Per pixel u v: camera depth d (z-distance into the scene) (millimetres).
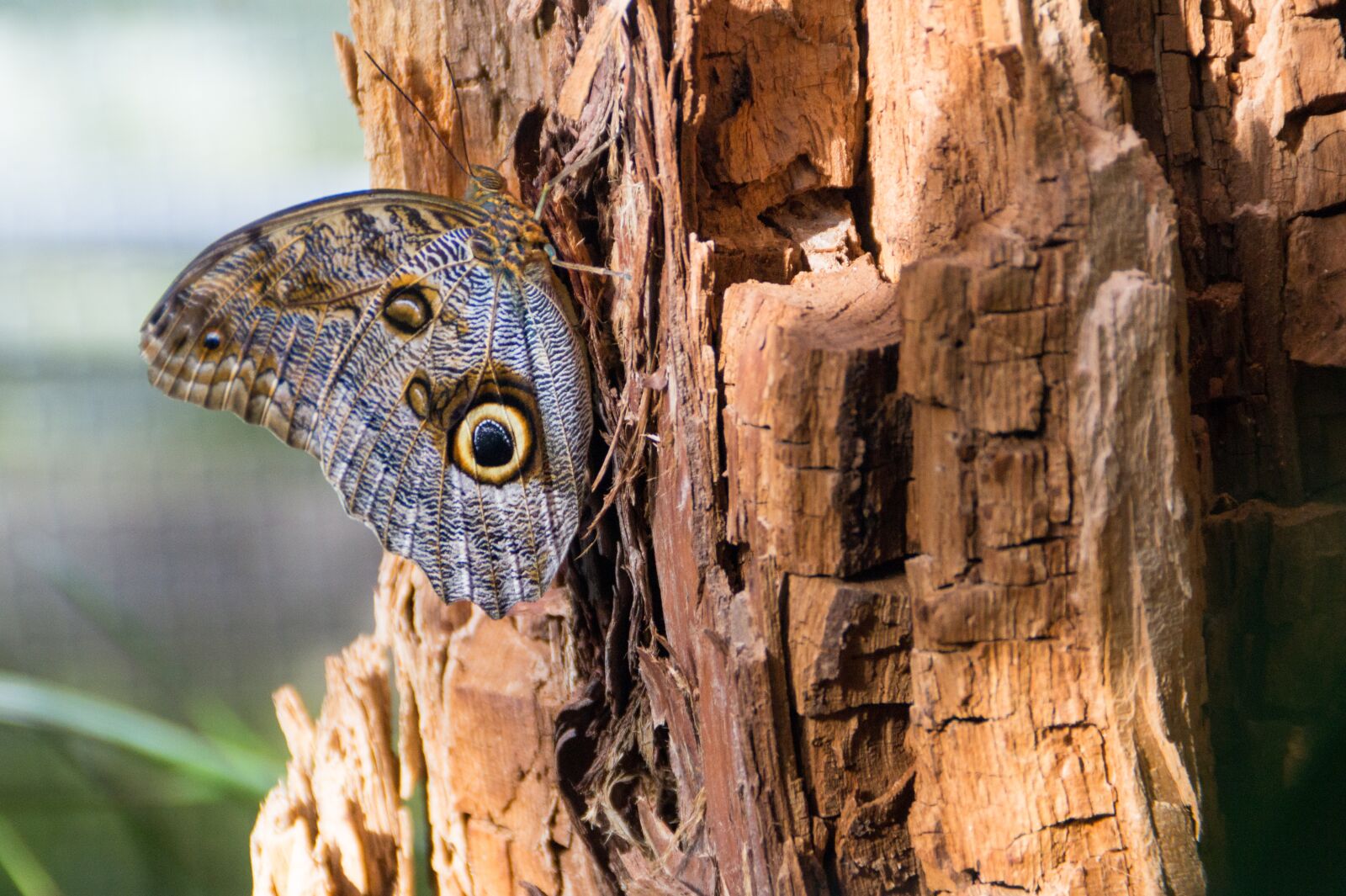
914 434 836
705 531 854
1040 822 835
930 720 839
